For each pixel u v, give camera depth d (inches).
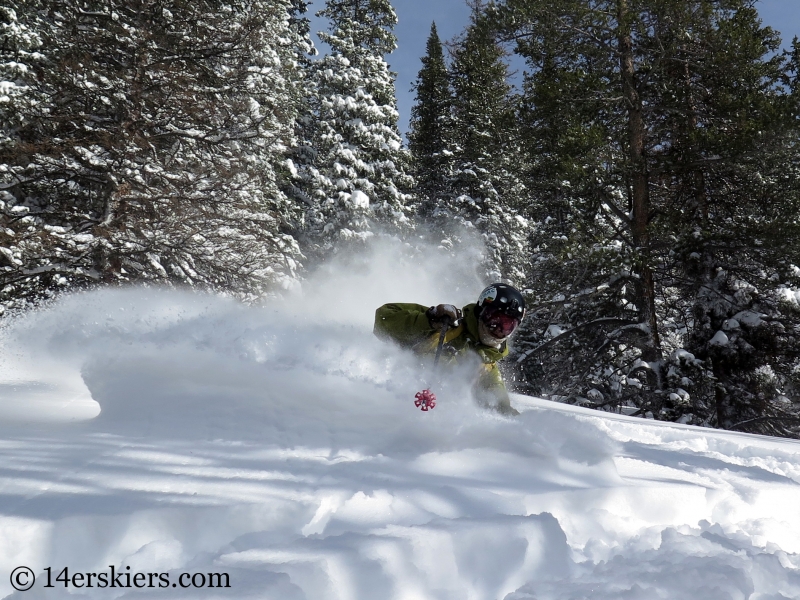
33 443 105.5
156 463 97.4
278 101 603.8
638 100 602.2
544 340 821.2
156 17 522.6
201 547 78.4
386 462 108.5
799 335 596.7
